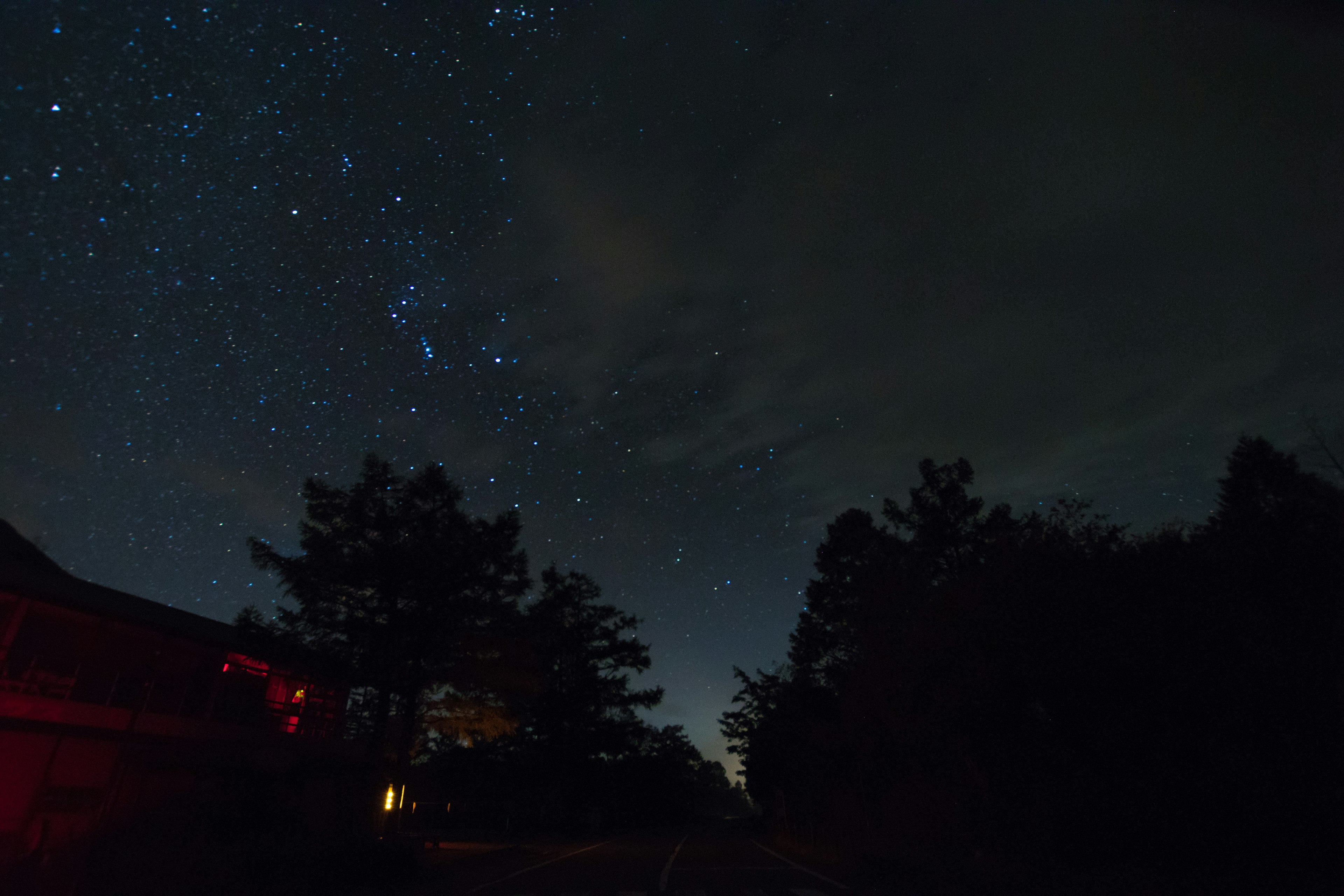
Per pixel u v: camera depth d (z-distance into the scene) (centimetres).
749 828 5562
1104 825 930
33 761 1527
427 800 4194
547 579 4791
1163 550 1026
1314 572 895
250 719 2230
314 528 2230
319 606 2156
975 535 2923
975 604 1157
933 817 1350
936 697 1244
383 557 2148
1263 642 840
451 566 2205
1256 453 2220
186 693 1981
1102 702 959
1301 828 760
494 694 2347
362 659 2111
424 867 1627
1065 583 1040
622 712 4834
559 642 4481
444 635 2225
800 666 3500
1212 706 866
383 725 2177
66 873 1283
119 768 1603
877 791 1691
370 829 2041
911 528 3086
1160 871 847
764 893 1234
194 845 1385
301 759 1834
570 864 1930
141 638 1884
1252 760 796
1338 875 727
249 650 2059
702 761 9475
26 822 1464
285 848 1425
